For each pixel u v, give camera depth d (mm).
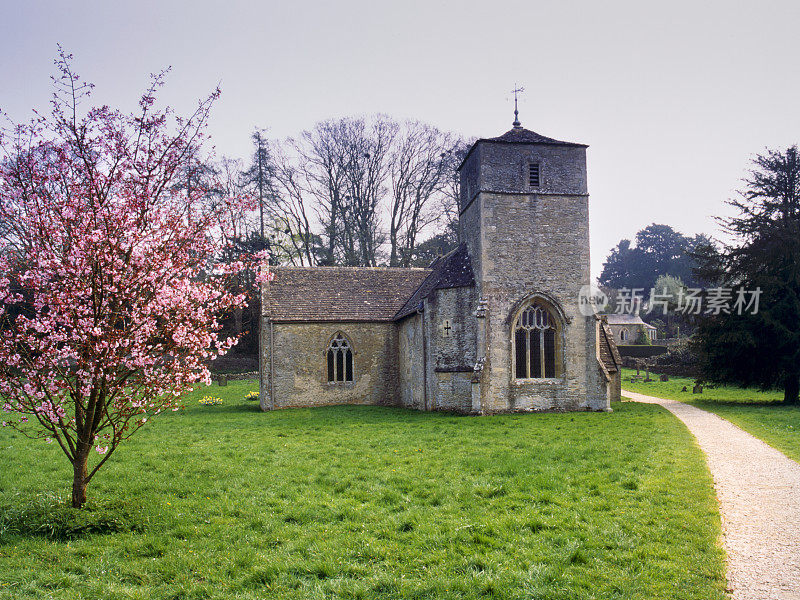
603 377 26047
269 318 31031
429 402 27625
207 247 11047
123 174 10062
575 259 26719
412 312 28938
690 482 12383
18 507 10586
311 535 9641
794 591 7355
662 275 107562
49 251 9594
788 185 31078
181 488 12609
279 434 20547
